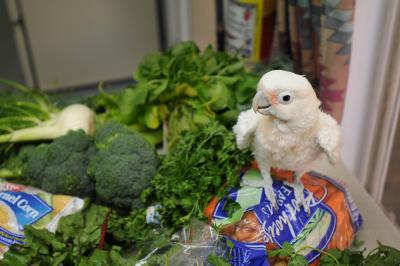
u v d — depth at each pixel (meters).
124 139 0.89
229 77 1.08
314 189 0.73
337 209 0.72
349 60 0.98
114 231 0.77
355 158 1.15
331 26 0.95
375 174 1.09
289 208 0.69
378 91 1.01
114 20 1.65
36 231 0.69
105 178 0.84
